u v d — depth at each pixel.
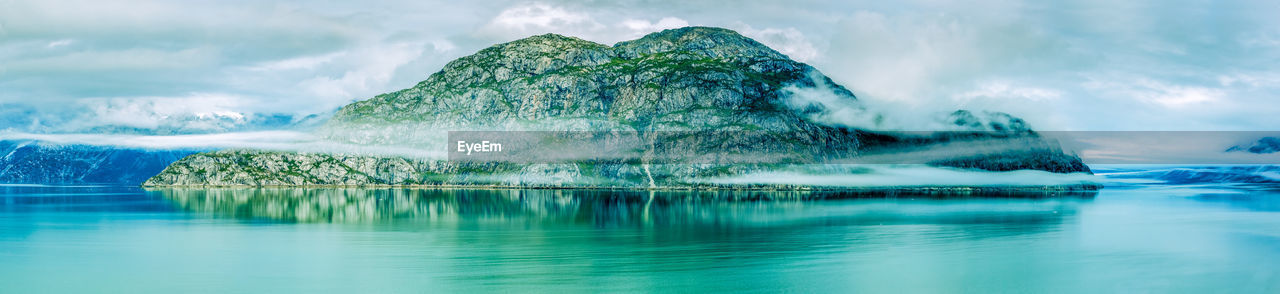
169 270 127.38
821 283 118.69
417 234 177.88
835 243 161.50
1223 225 198.25
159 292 112.19
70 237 169.62
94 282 118.81
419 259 138.88
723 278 122.12
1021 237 171.38
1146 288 117.88
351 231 184.38
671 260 138.75
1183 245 158.25
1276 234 177.50
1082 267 132.75
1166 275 126.75
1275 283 121.62
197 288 114.44
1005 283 120.25
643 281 119.31
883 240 166.38
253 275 123.56
